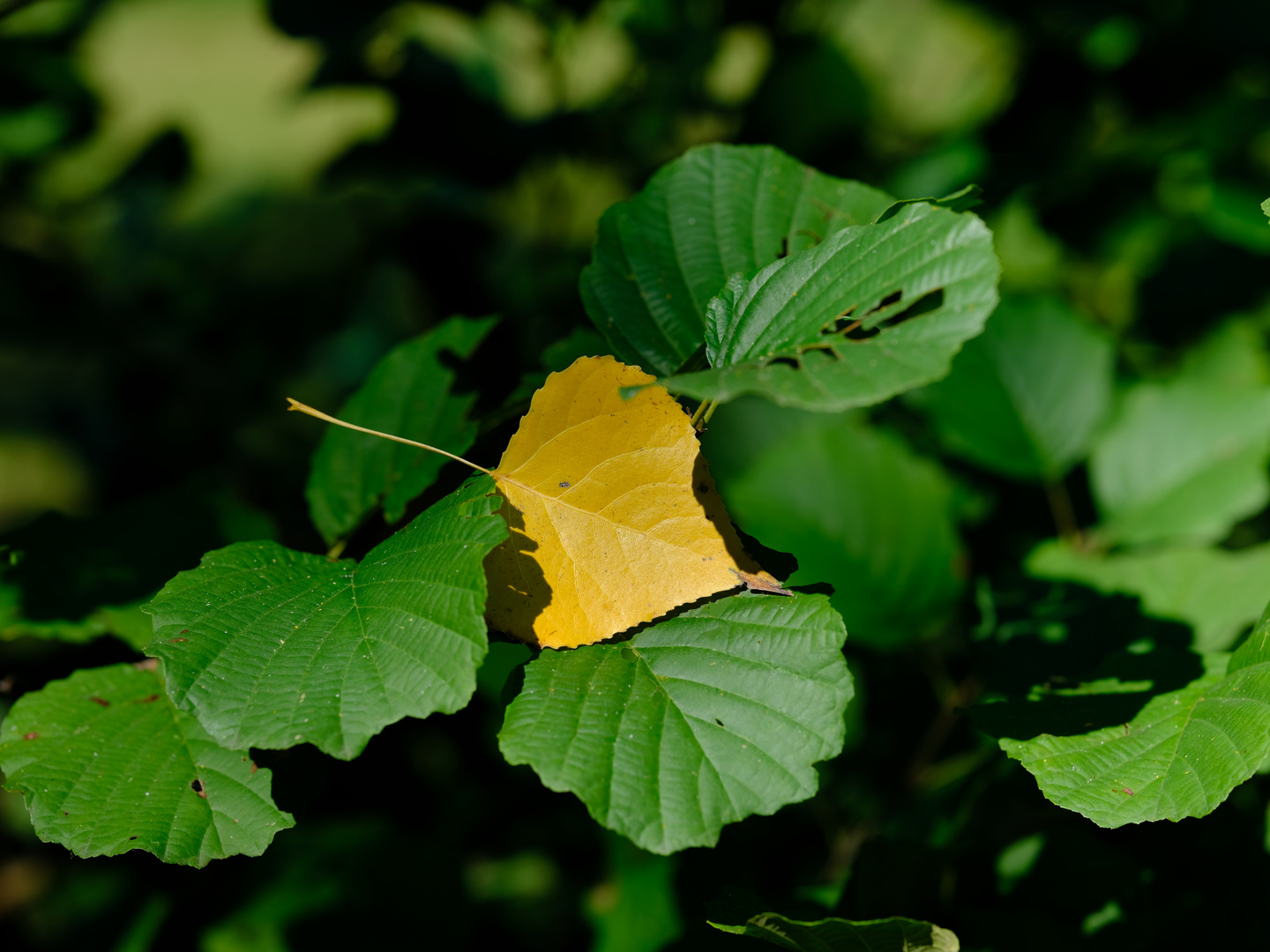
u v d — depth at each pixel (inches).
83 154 62.6
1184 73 48.9
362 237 60.3
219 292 61.8
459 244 51.3
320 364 69.0
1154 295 46.9
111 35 92.5
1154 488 35.3
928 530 34.2
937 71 55.9
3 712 30.9
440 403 29.8
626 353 28.1
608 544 27.0
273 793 27.4
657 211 28.9
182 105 88.5
